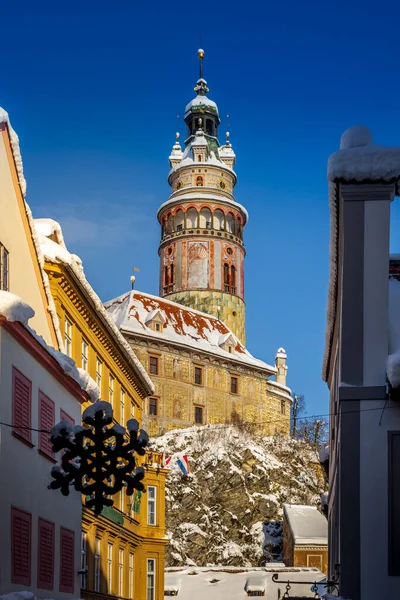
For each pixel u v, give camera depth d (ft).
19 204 75.87
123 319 316.60
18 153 73.67
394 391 50.72
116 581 121.49
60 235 96.37
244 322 386.93
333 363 73.72
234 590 189.67
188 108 432.66
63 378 77.97
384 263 53.42
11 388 64.64
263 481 327.47
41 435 71.87
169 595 190.39
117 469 44.60
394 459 50.96
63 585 76.84
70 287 96.99
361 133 54.90
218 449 321.93
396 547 49.96
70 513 80.53
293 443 352.28
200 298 378.94
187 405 321.52
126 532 128.36
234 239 391.45
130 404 138.82
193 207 394.52
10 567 62.54
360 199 53.78
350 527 50.37
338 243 57.72
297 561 242.17
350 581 49.73
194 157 408.67
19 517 65.16
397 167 53.26
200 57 446.19
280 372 403.75
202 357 328.29
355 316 53.06
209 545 303.68
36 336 69.05
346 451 51.29
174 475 312.29
